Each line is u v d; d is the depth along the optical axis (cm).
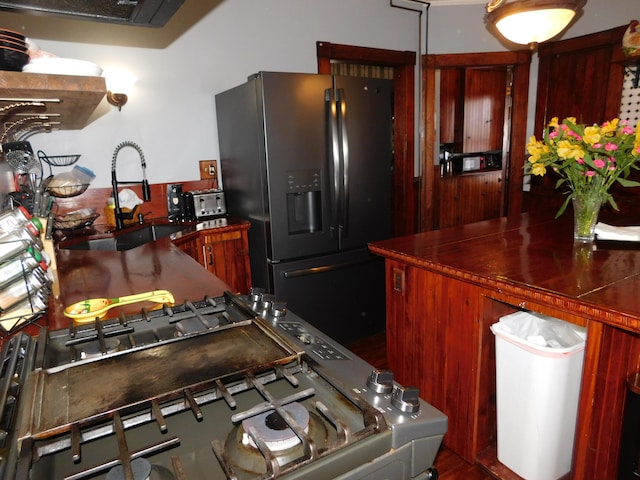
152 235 282
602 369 138
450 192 460
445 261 173
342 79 271
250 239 289
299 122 260
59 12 102
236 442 67
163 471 61
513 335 159
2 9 99
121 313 109
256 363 82
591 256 169
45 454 62
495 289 151
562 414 160
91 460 65
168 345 91
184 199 294
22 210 112
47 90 104
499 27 236
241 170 287
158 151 297
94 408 69
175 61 293
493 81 450
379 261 310
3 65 99
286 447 65
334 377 79
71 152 268
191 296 130
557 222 243
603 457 145
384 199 303
